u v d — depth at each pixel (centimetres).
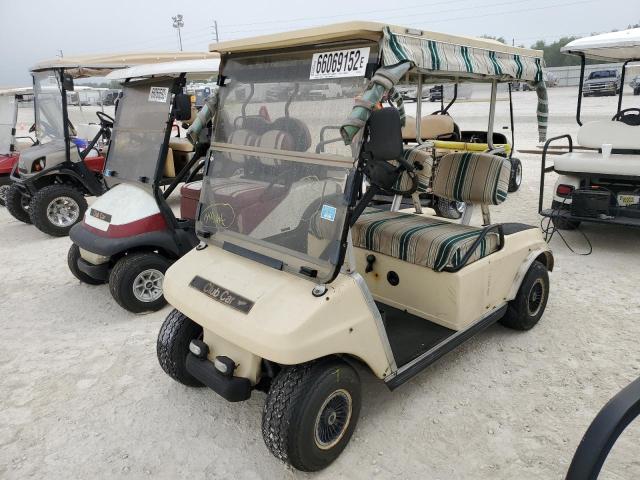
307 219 221
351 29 195
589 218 486
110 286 398
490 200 354
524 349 329
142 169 409
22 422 277
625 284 427
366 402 280
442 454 242
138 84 432
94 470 240
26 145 809
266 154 241
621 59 596
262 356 202
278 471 235
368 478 229
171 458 246
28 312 422
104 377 319
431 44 221
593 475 147
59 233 644
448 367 312
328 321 208
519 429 256
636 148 543
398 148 194
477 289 296
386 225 322
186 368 257
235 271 242
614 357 317
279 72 237
